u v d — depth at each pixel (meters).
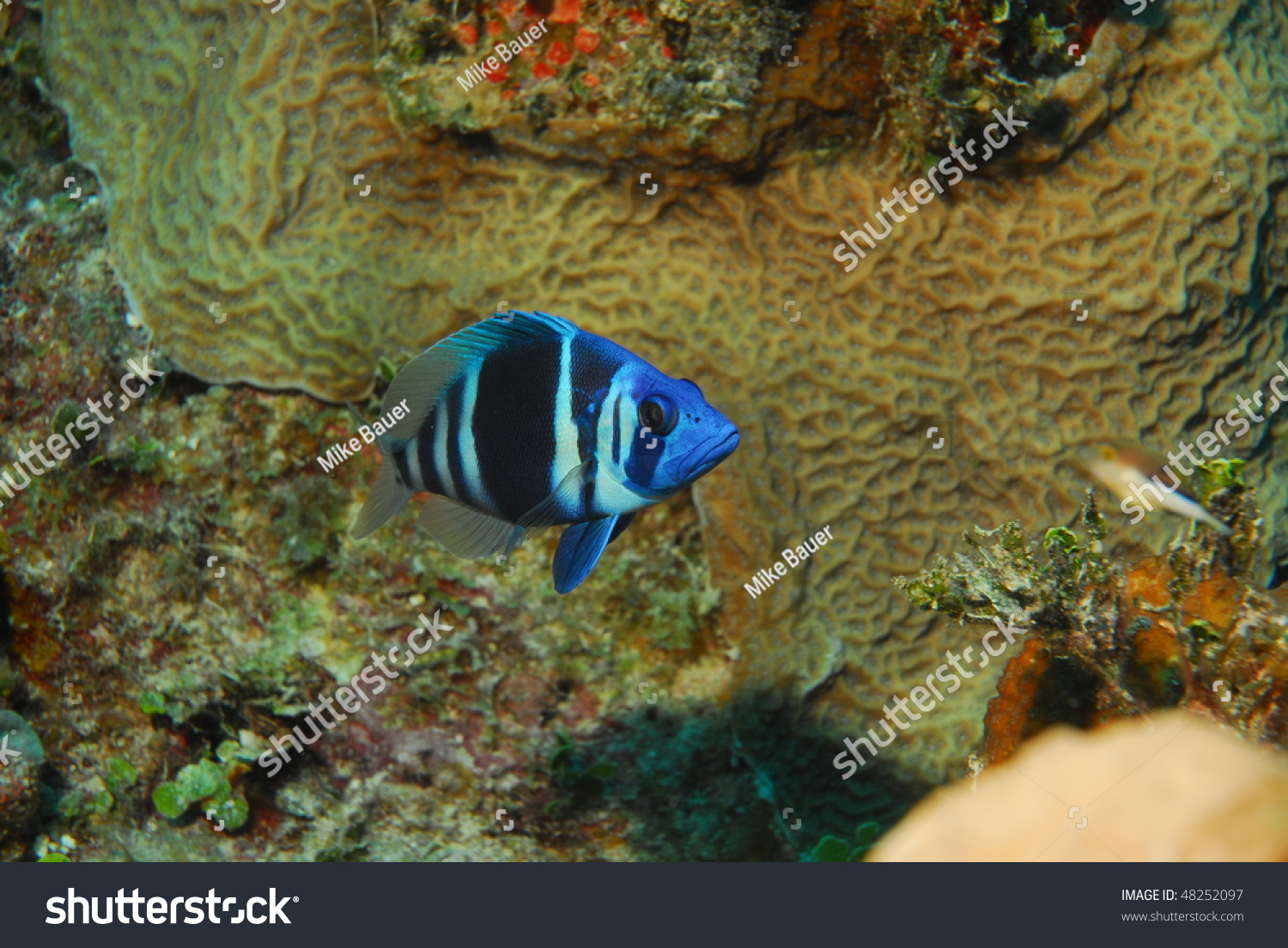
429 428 0.65
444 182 0.80
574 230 0.79
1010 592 0.70
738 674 0.78
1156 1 0.81
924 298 0.80
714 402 0.79
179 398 0.83
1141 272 0.80
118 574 0.85
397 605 0.80
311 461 0.81
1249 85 0.82
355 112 0.80
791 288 0.80
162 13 0.84
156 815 0.87
